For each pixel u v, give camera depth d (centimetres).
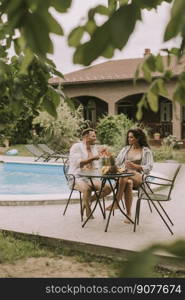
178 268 404
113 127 1895
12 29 67
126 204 607
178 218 623
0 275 407
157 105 189
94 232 541
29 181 1249
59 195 774
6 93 212
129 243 486
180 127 2052
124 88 2119
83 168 643
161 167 1312
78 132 2027
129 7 57
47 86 200
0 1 68
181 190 896
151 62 164
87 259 457
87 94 2231
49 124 1880
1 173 1418
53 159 1655
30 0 64
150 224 588
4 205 723
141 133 648
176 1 50
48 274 412
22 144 2238
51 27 66
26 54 122
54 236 518
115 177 555
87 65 59
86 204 600
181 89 175
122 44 55
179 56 79
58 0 64
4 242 506
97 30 58
